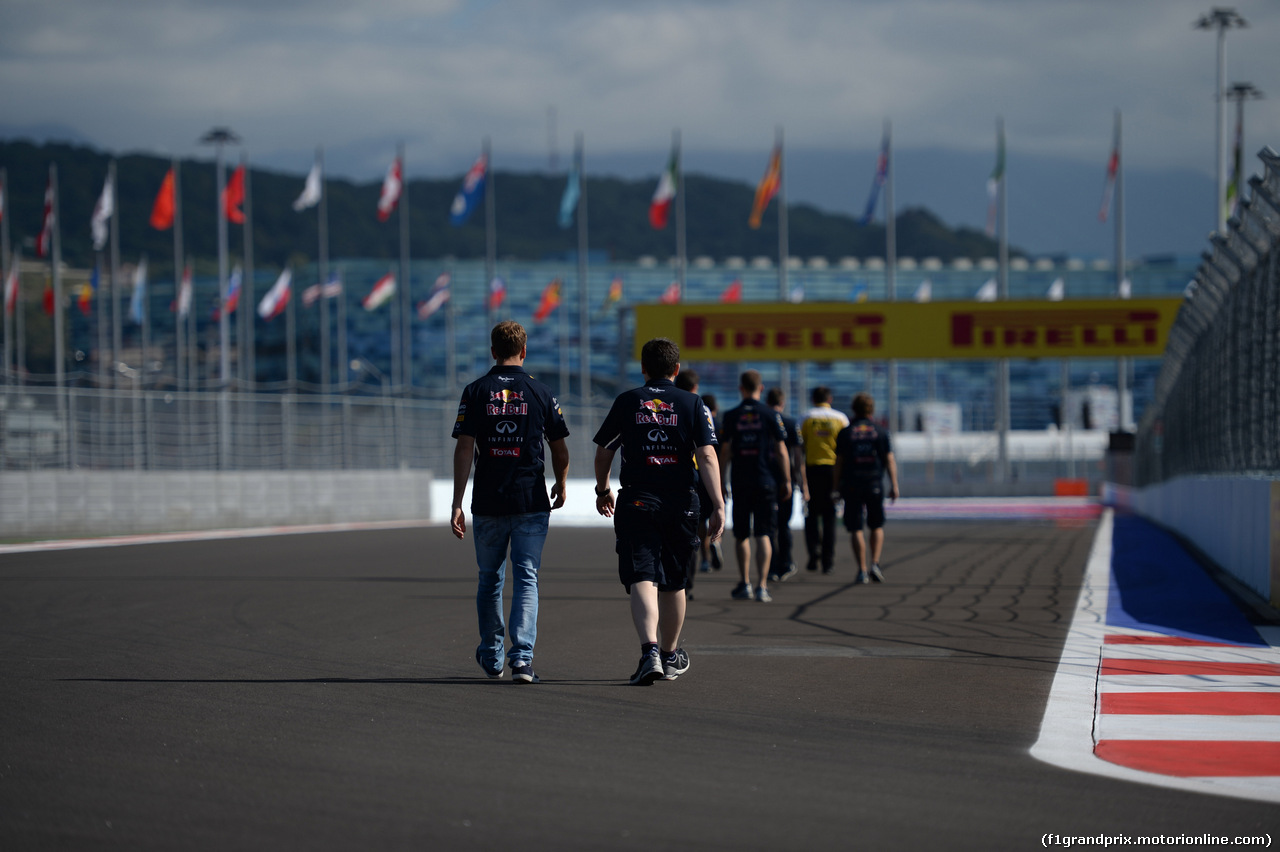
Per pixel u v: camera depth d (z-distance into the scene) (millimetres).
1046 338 76188
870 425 29891
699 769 10977
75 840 8734
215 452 54375
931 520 67812
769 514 25844
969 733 12633
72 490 45844
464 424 15500
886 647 18859
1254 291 29156
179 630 20422
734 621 22219
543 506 15664
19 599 24812
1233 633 20328
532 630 15539
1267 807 9844
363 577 29797
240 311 137875
